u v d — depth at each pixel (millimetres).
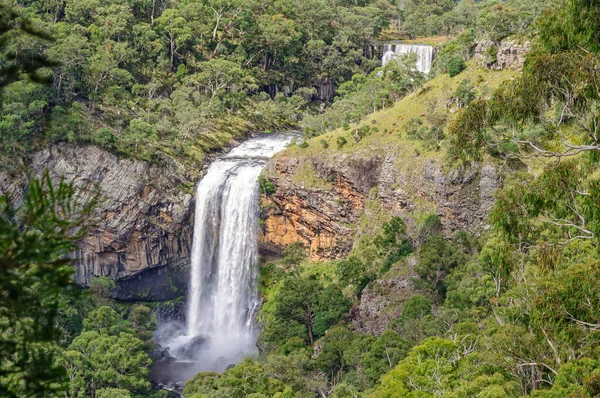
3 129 95125
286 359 68875
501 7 106875
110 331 81312
